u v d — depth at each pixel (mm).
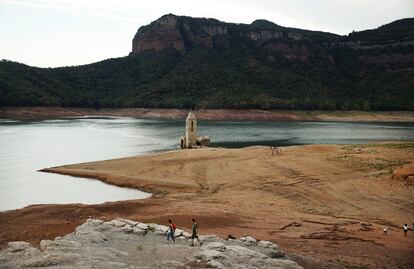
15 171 56344
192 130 78812
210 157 61031
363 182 42406
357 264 22188
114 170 54781
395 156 53219
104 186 47656
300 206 36531
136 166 56625
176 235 25641
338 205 36438
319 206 36375
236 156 61219
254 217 32844
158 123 158500
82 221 31344
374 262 22750
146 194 43844
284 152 63125
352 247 25547
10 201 40688
